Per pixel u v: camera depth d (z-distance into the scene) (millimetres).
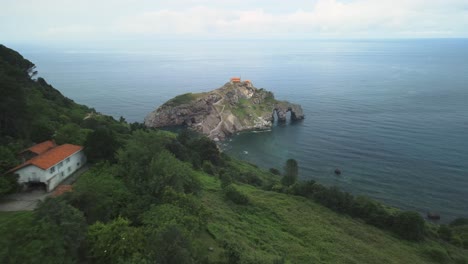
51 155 46531
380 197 92750
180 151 82938
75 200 34094
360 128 158625
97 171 48219
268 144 150375
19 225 28688
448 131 147875
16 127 55562
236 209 57469
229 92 196375
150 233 30984
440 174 105812
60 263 25125
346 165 116562
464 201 90125
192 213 38688
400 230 60375
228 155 126500
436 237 63250
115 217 35406
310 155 129375
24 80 90375
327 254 46812
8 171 42969
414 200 90938
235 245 37375
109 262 28453
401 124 161625
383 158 120625
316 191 72125
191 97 189875
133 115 189250
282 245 46500
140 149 47969
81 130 62500
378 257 48594
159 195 39969
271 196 70500
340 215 65250
